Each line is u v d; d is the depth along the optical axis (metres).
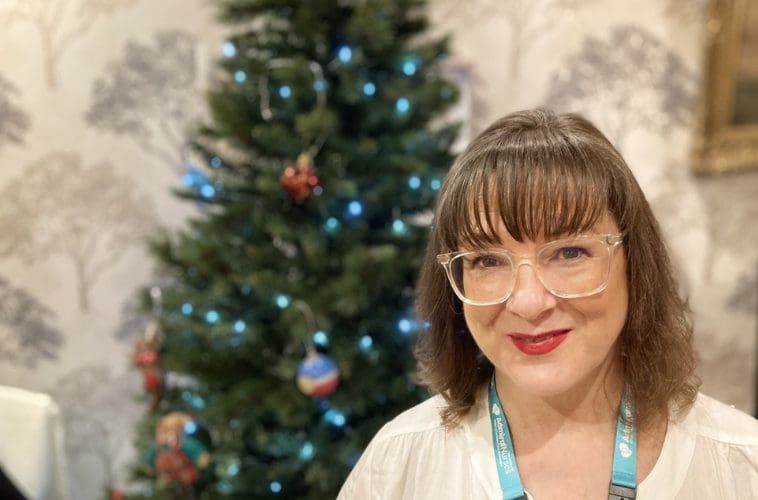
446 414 0.85
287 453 1.42
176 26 1.86
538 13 1.89
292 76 1.27
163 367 1.51
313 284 1.37
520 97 1.94
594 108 1.95
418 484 0.83
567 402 0.77
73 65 1.82
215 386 1.46
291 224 1.36
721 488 0.74
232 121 1.37
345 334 1.41
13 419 1.62
